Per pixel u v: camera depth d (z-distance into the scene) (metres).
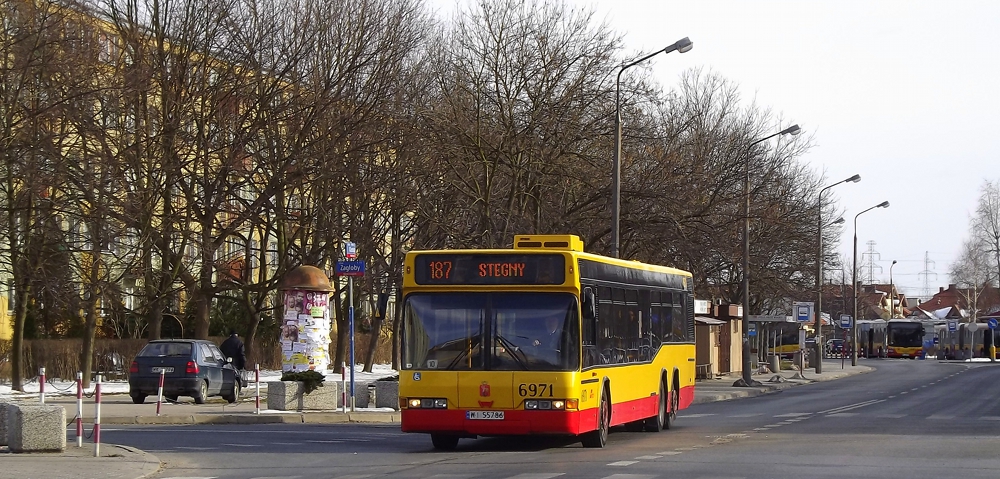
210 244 36.97
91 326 35.22
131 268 35.03
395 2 39.94
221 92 37.50
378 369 52.47
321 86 38.12
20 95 32.50
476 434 18.05
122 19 35.75
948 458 16.72
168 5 36.66
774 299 76.62
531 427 17.53
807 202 64.81
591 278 18.84
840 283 135.88
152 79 35.12
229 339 36.03
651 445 19.50
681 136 50.38
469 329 17.97
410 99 38.50
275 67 38.00
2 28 30.78
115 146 34.72
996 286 116.19
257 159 37.28
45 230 33.47
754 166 54.53
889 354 108.62
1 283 35.06
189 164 37.59
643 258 44.97
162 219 35.78
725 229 41.69
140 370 29.83
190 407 28.45
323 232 39.09
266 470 15.71
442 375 17.81
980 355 101.94
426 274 18.33
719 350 58.38
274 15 38.66
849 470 14.95
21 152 31.33
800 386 50.91
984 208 112.38
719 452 17.81
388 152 39.66
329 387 28.00
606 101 38.19
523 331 17.84
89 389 34.94
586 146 39.31
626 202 39.25
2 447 17.41
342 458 17.31
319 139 37.53
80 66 32.09
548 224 40.78
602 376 19.03
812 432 22.58
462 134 37.03
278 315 49.16
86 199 33.25
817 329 63.84
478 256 18.22
